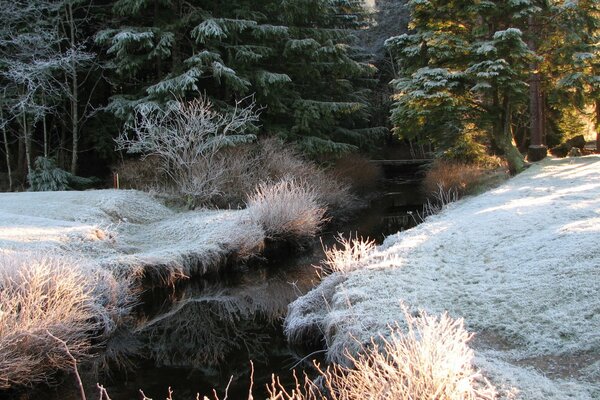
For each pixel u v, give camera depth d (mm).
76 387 4770
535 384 3076
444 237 6703
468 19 13094
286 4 14211
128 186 12539
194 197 11398
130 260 7406
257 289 7914
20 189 13820
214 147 11695
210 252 8383
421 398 2533
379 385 2830
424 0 12562
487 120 12773
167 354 5559
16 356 4496
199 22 13680
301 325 5449
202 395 4570
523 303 4316
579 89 13211
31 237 7523
